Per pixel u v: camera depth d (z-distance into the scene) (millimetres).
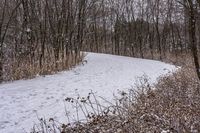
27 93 13141
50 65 20156
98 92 13438
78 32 27469
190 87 10188
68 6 25281
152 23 51406
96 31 53094
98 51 53188
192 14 10094
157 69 23859
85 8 31625
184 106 7523
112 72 21312
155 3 49250
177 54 38844
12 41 19922
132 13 52250
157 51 45469
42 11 23547
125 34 52625
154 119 6371
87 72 21047
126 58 36781
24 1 20719
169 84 11500
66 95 12758
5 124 8859
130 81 16812
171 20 46906
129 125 6152
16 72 17391
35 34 21359
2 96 12555
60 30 23547
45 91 13602
